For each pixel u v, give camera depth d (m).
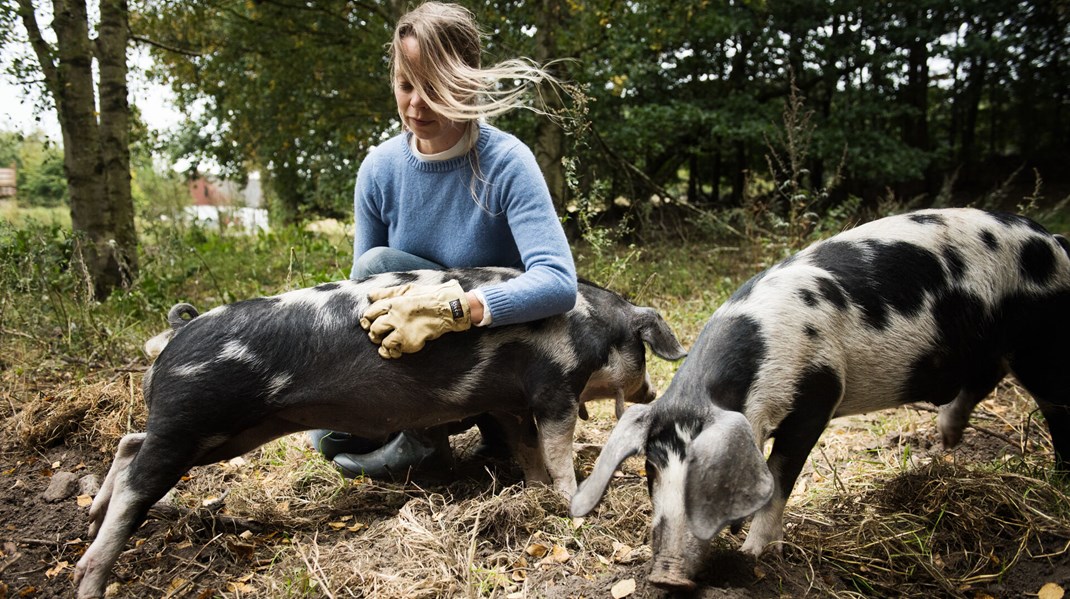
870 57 12.48
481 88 2.83
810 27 12.26
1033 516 2.93
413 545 2.83
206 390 2.77
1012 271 3.03
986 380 3.32
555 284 2.88
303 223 10.27
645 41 9.34
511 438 3.29
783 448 2.71
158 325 5.54
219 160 11.20
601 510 3.09
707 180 16.28
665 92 12.04
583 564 2.78
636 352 3.23
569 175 5.81
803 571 2.68
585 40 8.91
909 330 2.81
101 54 6.88
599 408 4.29
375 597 2.57
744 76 12.64
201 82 10.04
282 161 10.36
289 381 2.87
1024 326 3.08
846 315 2.75
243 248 9.59
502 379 3.05
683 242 8.78
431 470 3.43
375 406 2.99
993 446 3.67
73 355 4.84
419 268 3.26
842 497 3.22
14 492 3.40
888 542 2.85
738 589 2.44
